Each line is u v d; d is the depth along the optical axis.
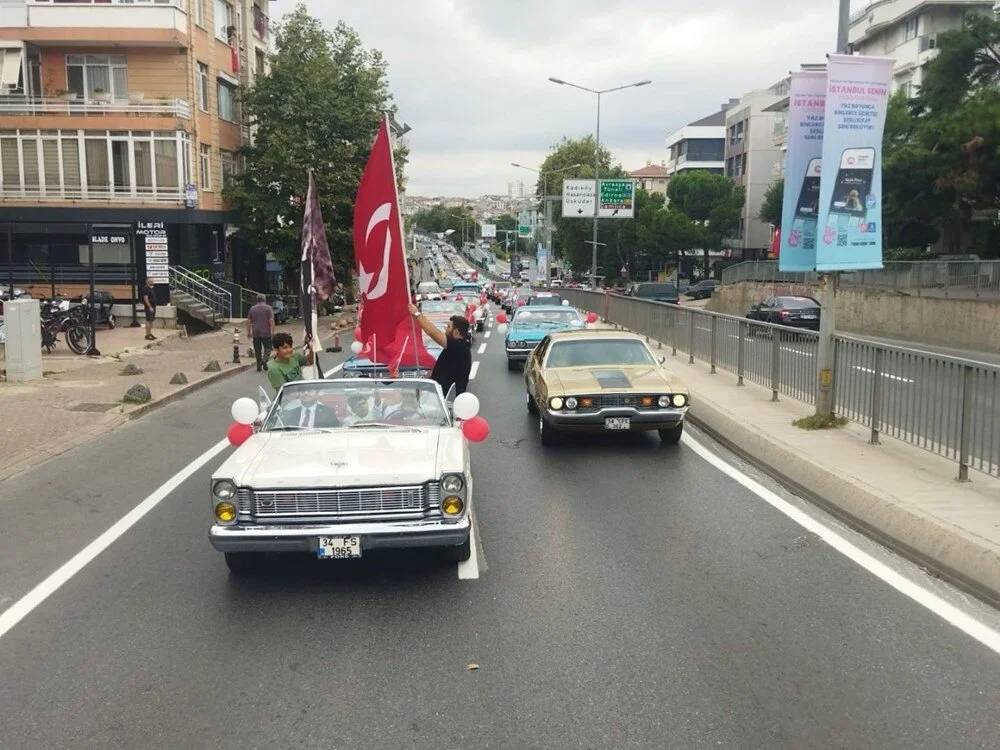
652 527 7.67
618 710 4.41
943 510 7.12
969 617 5.57
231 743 4.15
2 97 33.50
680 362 19.20
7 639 5.41
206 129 36.53
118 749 4.11
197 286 33.66
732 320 15.98
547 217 67.69
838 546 7.07
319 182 36.75
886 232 42.47
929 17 49.78
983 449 7.76
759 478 9.52
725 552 6.95
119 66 34.56
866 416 10.16
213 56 37.28
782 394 13.42
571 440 11.83
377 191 8.97
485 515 8.09
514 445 11.47
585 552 6.98
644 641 5.25
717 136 92.12
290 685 4.74
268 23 47.78
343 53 40.06
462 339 10.48
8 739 4.20
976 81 36.84
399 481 5.97
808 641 5.22
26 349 17.22
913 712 4.37
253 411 7.14
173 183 34.12
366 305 9.23
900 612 5.67
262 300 23.48
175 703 4.55
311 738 4.19
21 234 34.44
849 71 10.01
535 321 21.38
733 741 4.11
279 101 38.34
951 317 28.70
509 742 4.12
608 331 12.91
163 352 23.88
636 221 74.25
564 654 5.08
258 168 37.53
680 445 11.40
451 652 5.13
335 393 7.57
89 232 22.23
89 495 9.08
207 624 5.61
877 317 33.62
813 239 10.69
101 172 34.03
